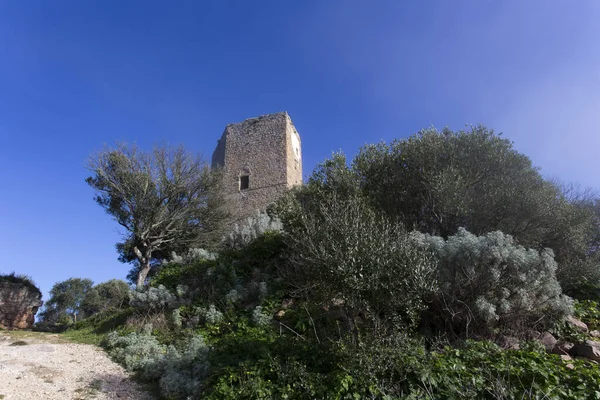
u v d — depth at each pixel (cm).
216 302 1018
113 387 667
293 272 999
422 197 1132
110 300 3300
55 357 820
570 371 524
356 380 507
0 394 573
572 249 1064
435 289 627
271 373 577
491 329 675
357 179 1239
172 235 2189
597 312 818
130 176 2058
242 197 3316
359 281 576
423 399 479
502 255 688
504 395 475
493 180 1094
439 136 1257
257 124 3547
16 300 2050
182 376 648
